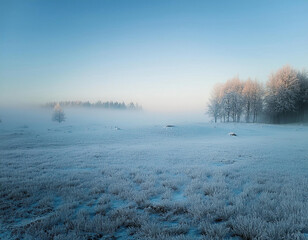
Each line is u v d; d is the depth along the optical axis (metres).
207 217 3.90
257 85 63.34
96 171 8.69
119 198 5.33
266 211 3.96
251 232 3.17
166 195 5.35
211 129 42.00
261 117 64.12
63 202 5.06
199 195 5.23
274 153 13.23
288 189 5.44
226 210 4.10
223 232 3.22
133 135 34.19
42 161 11.12
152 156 13.07
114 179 7.17
